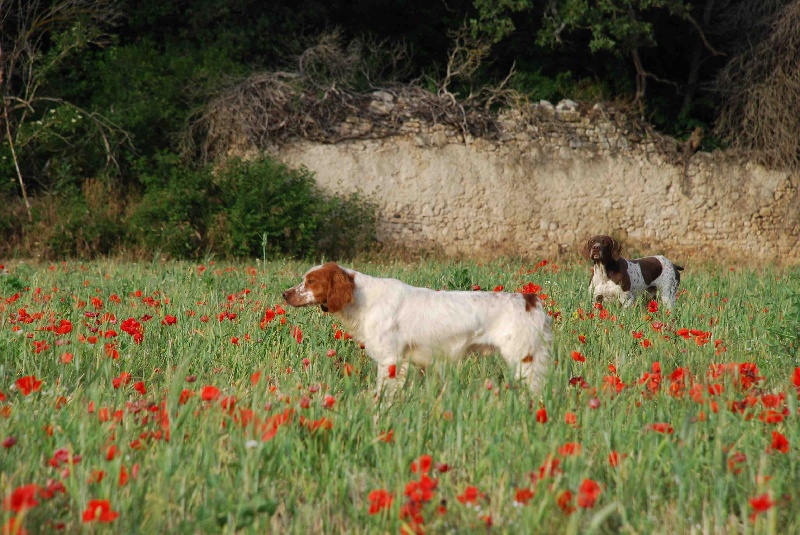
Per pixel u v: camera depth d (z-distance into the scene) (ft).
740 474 14.47
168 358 23.32
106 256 63.82
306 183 70.18
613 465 14.35
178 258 64.28
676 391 18.06
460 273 40.60
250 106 73.36
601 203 79.82
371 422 16.05
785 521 13.37
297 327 23.82
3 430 15.05
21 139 70.33
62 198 68.95
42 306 31.17
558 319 29.86
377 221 74.79
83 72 80.53
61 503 13.28
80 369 21.31
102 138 72.74
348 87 77.30
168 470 13.35
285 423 15.02
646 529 12.96
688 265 75.36
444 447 15.88
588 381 19.69
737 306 34.14
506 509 13.26
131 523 12.49
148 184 70.08
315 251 68.33
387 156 75.61
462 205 76.79
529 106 79.71
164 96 74.79
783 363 23.26
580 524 12.89
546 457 14.35
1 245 63.57
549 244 78.38
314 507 13.78
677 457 14.12
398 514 12.44
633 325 29.14
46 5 81.20
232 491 13.33
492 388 18.02
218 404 15.93
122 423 15.98
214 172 70.64
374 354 21.75
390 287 21.89
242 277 45.14
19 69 73.97
